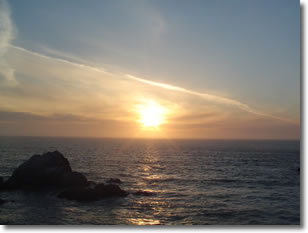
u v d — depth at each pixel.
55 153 37.44
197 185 37.12
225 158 84.44
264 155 97.38
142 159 78.50
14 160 64.06
